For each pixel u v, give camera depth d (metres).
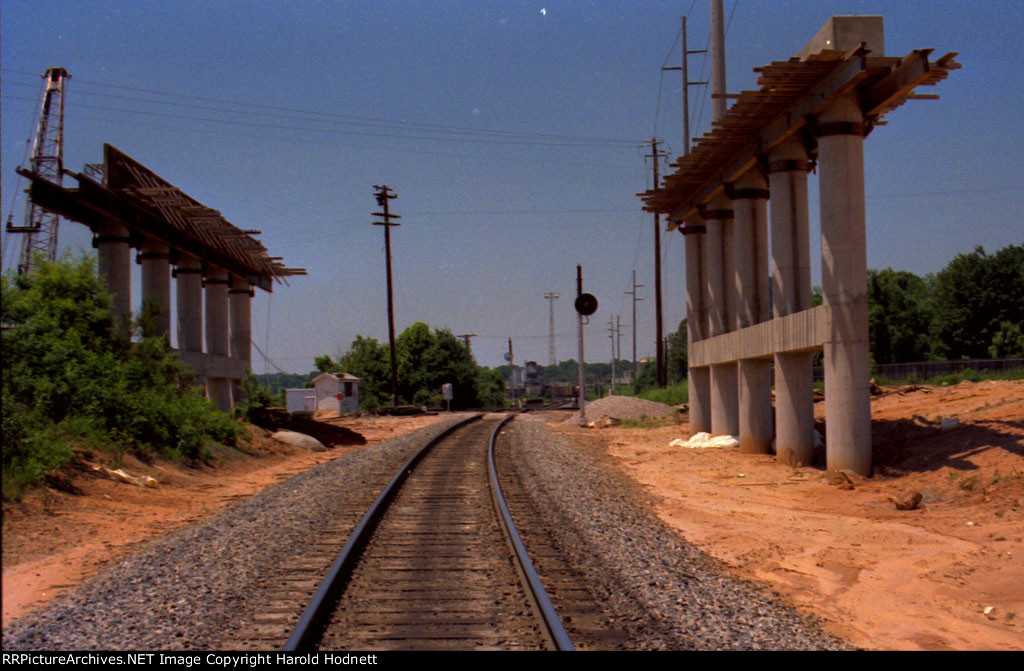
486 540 10.30
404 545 10.00
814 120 17.38
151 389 18.23
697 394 27.98
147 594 7.72
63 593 8.02
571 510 12.55
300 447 24.91
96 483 13.40
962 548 10.27
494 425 35.81
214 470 17.83
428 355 81.38
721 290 25.59
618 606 7.36
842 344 16.11
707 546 10.95
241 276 34.00
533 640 6.45
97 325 18.44
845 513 13.23
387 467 18.53
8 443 12.15
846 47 15.80
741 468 19.08
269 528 11.05
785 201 19.80
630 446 26.66
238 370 33.00
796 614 7.70
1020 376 24.72
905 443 17.23
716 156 22.48
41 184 20.64
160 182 25.86
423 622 6.90
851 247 16.31
